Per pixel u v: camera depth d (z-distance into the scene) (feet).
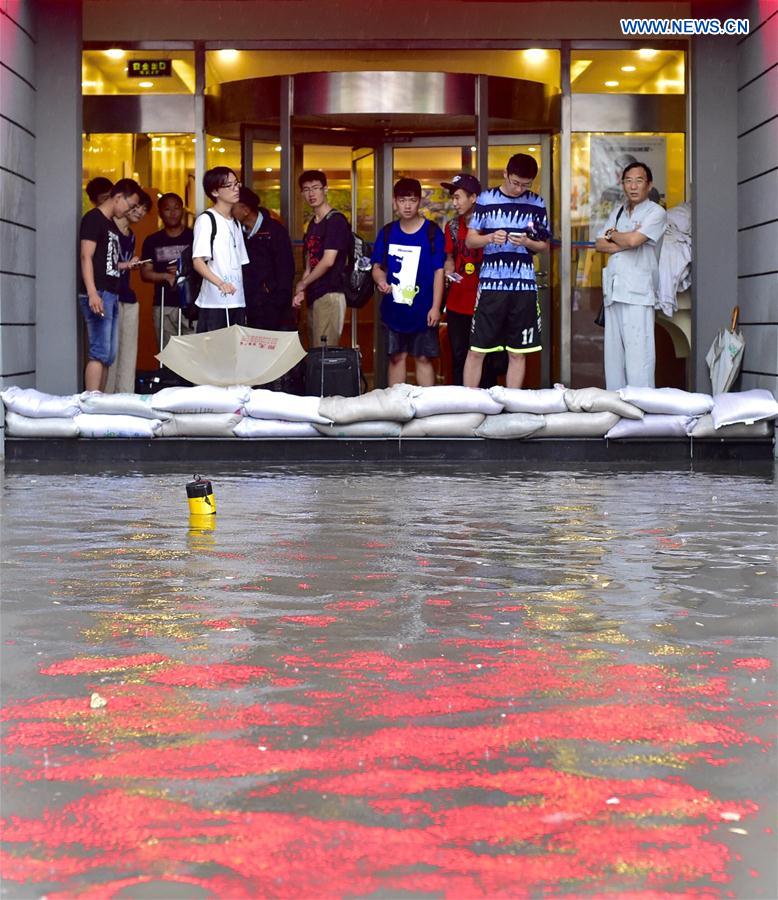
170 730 9.16
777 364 32.99
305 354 32.07
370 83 37.52
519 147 40.52
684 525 19.44
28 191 35.81
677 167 39.96
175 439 31.01
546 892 6.53
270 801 7.77
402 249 33.45
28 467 29.40
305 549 17.06
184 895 6.51
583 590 14.32
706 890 6.56
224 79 39.83
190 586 14.49
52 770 8.33
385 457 30.89
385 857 6.95
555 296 40.57
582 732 9.11
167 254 38.42
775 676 10.64
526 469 28.84
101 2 39.37
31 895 6.52
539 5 39.42
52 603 13.56
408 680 10.49
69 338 37.06
